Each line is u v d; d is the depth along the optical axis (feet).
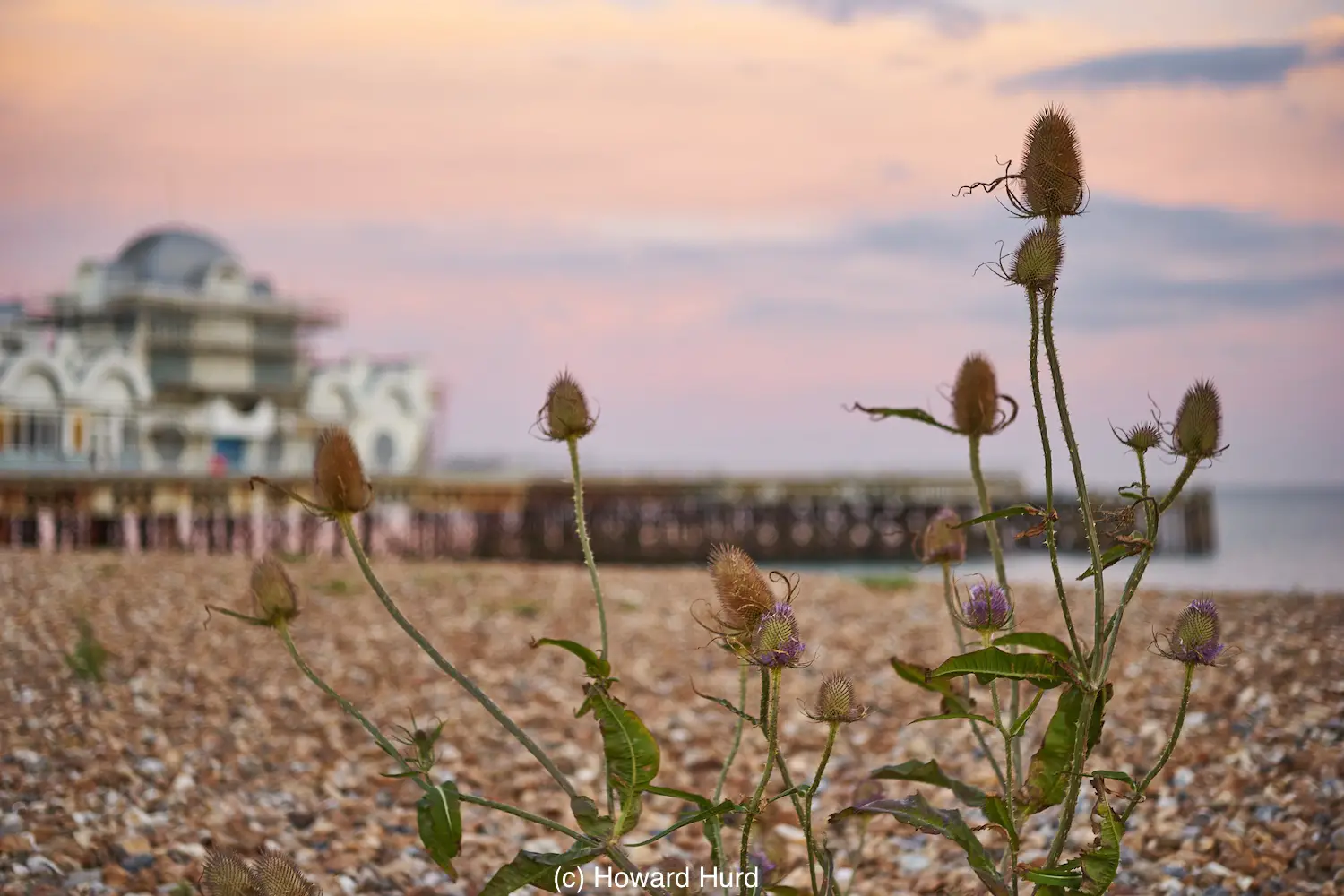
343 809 20.98
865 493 183.11
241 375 211.82
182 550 150.20
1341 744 21.99
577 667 34.96
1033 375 7.97
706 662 35.76
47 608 43.16
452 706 29.40
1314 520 320.29
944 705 10.14
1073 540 168.86
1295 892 15.34
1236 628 36.22
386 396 224.74
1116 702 27.14
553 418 9.17
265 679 32.19
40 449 178.60
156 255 214.07
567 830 8.61
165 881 16.31
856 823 19.94
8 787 20.47
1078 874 8.32
